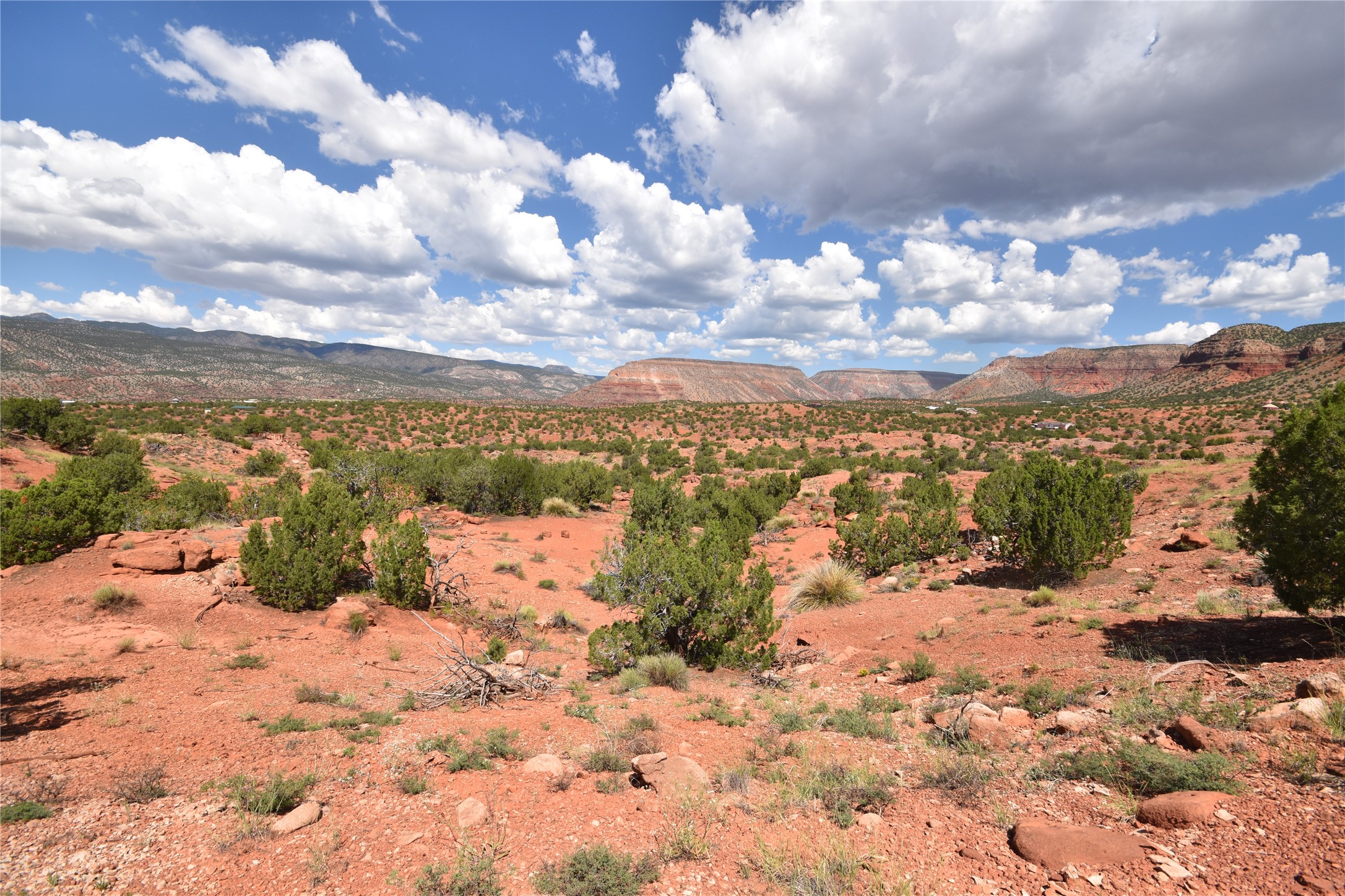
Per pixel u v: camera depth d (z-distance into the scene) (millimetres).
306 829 4281
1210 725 4922
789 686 9078
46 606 10211
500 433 85562
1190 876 3150
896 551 17594
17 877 3410
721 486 38062
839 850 3881
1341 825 3246
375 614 12234
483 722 7090
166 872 3631
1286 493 6613
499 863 3875
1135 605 9883
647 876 3635
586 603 16234
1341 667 5465
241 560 12164
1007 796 4539
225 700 7195
